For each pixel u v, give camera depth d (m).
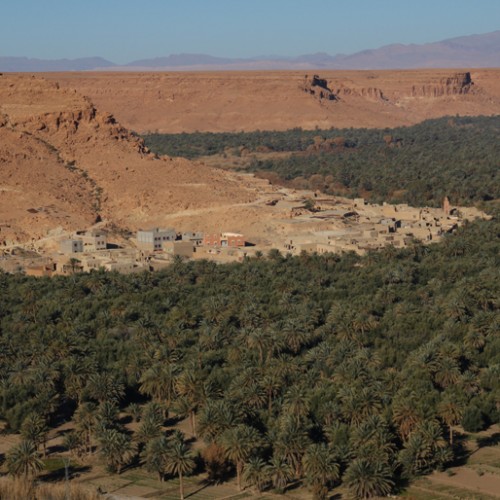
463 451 167.25
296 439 155.38
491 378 186.62
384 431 157.25
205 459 160.25
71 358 193.62
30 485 148.50
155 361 194.62
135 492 154.12
